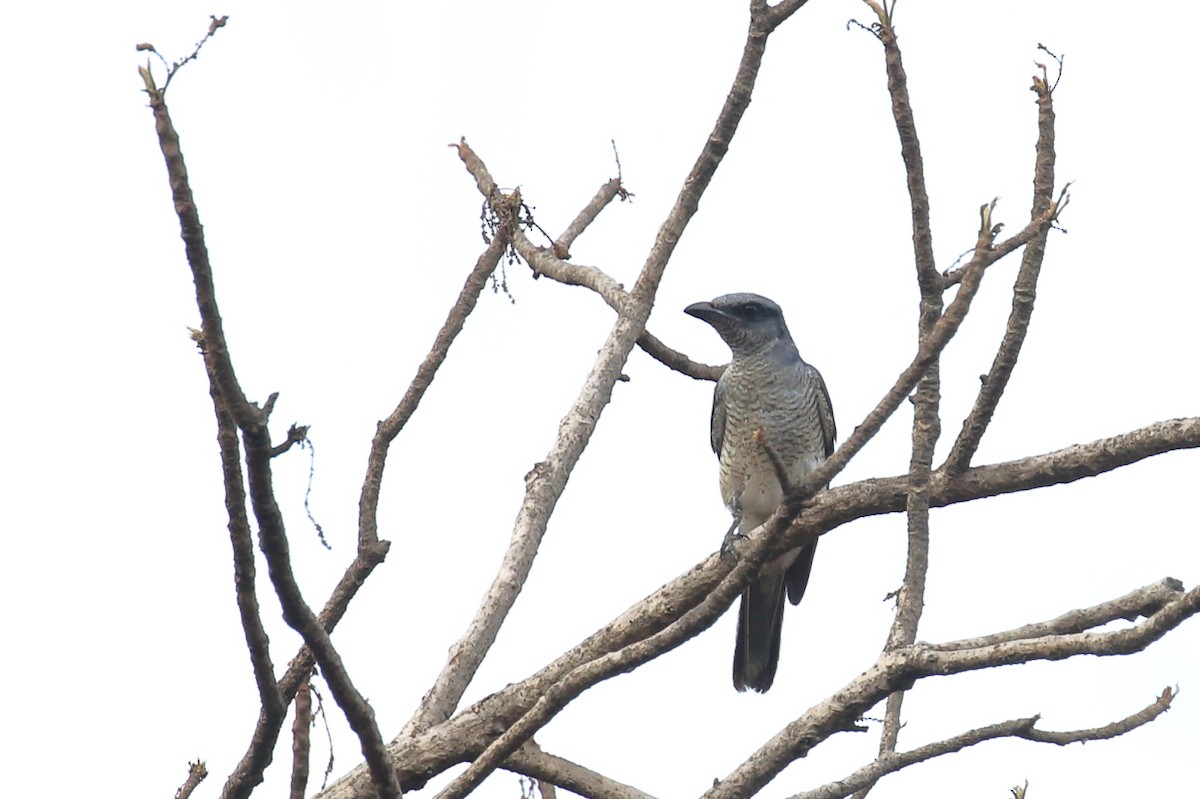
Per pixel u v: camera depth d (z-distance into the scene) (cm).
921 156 950
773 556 834
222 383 715
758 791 900
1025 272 942
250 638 824
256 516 748
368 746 816
